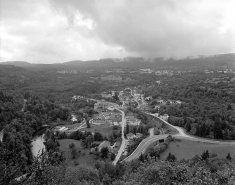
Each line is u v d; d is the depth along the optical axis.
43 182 27.48
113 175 75.38
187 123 144.75
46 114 190.88
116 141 128.62
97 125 172.12
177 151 101.69
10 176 25.08
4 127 138.25
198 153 98.25
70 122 184.38
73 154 105.25
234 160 81.12
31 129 153.38
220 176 32.91
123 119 185.12
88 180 69.56
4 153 28.31
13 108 166.00
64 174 39.41
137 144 118.38
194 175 34.19
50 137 133.25
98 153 106.88
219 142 115.12
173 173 34.31
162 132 143.62
